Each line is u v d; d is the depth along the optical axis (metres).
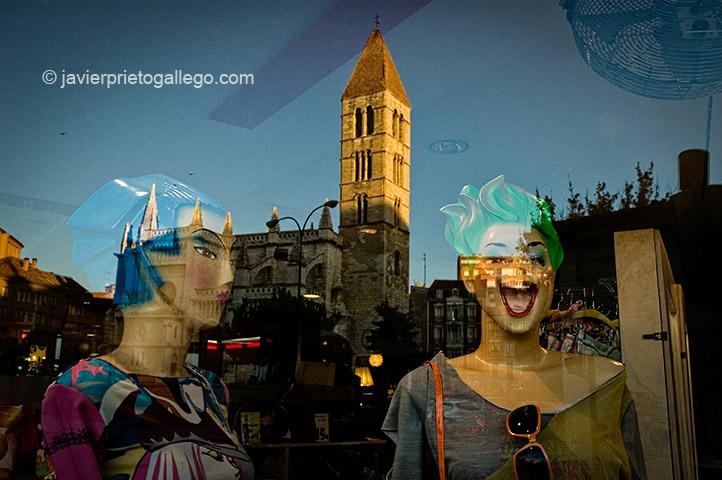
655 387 1.70
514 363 1.24
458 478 1.14
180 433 1.25
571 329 2.08
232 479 1.31
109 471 1.16
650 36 1.48
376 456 1.88
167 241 1.39
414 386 1.26
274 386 1.87
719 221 1.84
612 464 1.14
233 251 1.56
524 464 1.09
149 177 1.46
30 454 1.35
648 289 1.75
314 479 1.95
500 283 1.28
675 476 1.64
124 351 1.29
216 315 1.46
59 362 1.33
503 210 1.35
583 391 1.20
